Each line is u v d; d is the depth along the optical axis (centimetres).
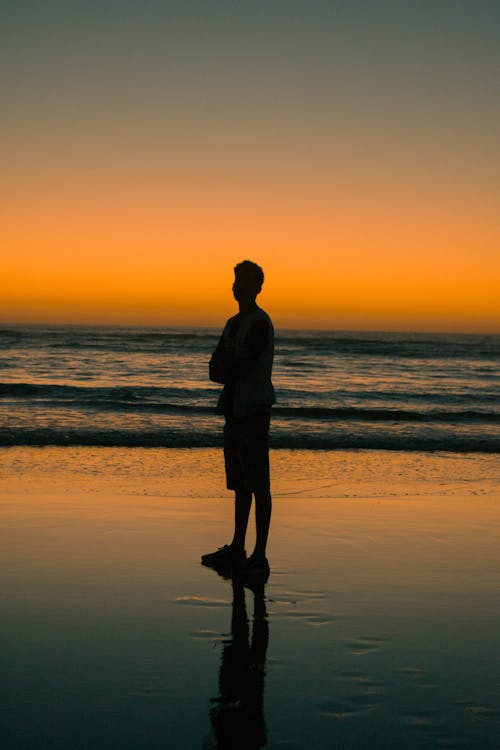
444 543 441
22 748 196
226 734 207
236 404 398
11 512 492
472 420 1209
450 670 254
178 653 266
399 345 5362
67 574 362
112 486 596
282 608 320
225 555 393
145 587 346
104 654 263
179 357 3256
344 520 497
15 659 256
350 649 273
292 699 230
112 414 1148
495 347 5159
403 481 659
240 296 406
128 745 199
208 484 616
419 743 203
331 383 2158
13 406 1242
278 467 725
